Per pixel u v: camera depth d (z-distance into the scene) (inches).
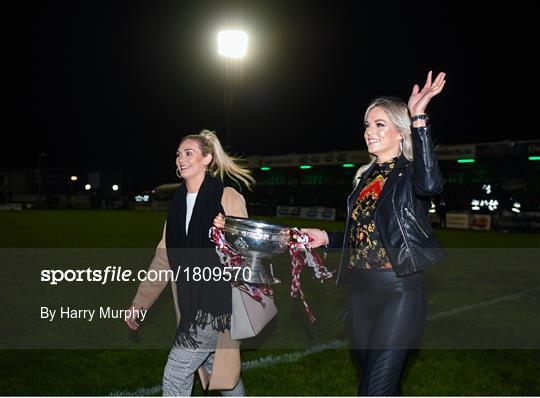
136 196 2527.1
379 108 116.8
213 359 130.1
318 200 1493.6
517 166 1171.9
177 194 133.0
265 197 1640.0
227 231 121.0
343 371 179.0
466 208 1182.9
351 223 117.0
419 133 105.5
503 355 199.8
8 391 158.9
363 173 120.8
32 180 2839.6
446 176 1264.8
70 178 2854.3
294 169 1619.1
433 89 105.3
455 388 165.9
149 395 157.8
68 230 795.4
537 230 871.1
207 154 132.3
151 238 662.5
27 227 859.4
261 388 163.6
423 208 110.0
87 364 184.2
